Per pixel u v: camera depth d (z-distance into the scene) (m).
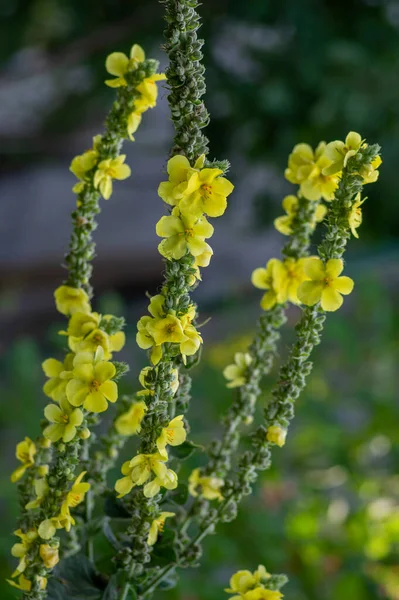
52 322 4.18
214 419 1.95
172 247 0.72
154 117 3.98
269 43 3.13
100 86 3.52
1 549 1.39
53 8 3.76
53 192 5.22
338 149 0.77
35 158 5.22
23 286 4.68
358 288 2.62
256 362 0.87
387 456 1.91
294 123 2.99
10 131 5.00
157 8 3.38
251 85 3.04
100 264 4.71
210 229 0.72
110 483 1.39
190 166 0.73
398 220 3.21
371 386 2.26
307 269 0.77
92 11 3.52
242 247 4.50
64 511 0.76
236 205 3.51
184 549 0.82
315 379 2.18
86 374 0.75
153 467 0.74
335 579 1.48
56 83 4.06
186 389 0.80
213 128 3.23
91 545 0.84
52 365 0.80
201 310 3.59
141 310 4.40
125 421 0.84
